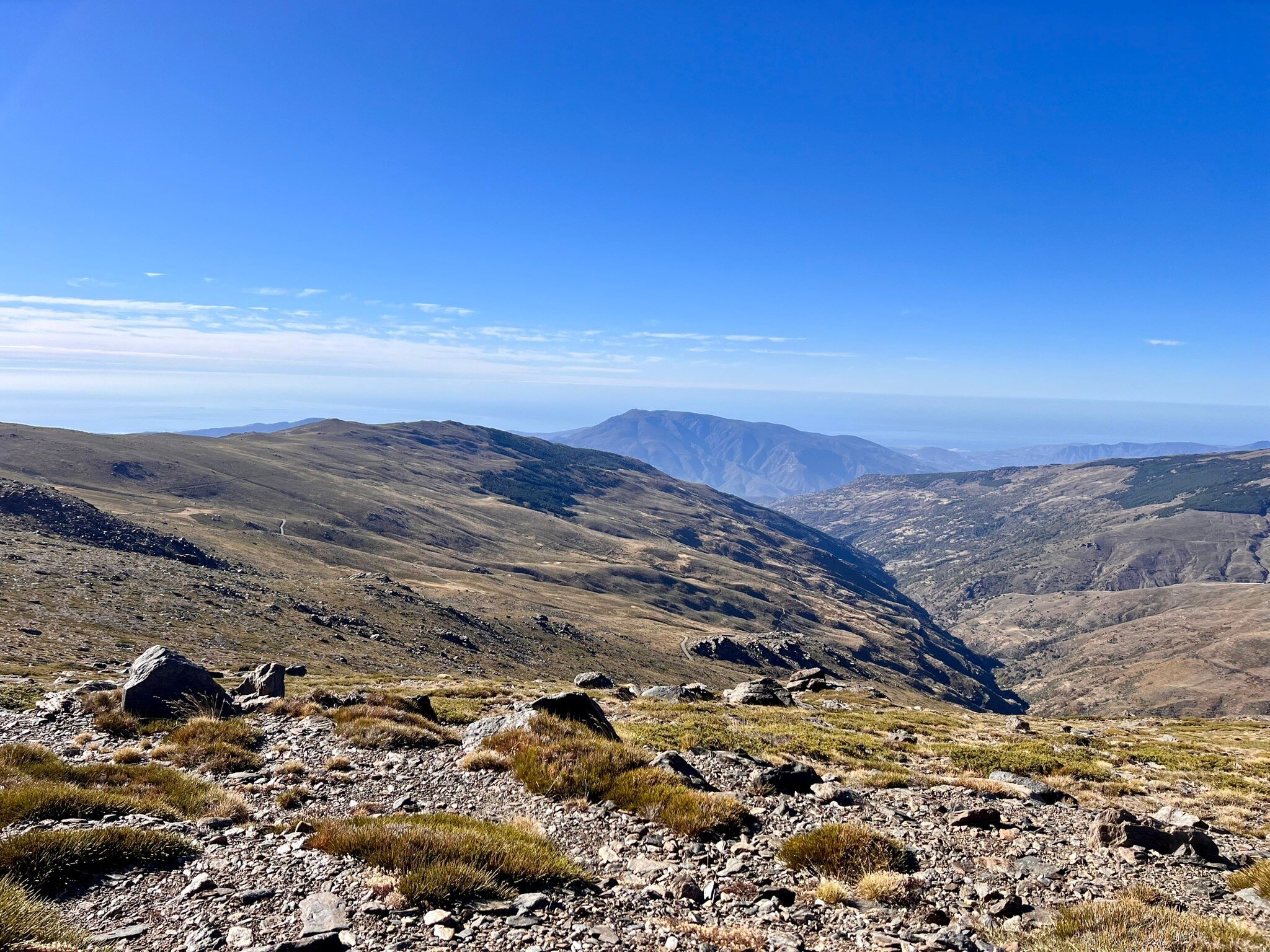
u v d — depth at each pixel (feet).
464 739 73.20
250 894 32.22
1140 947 31.73
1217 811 76.74
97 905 31.24
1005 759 96.32
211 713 76.28
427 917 30.83
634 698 169.58
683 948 30.45
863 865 42.65
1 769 48.06
